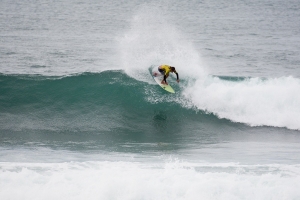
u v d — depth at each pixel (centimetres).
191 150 5047
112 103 6681
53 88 6844
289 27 19450
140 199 3225
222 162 4356
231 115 6556
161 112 6594
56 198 3178
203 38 15225
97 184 3369
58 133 5772
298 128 6369
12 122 6053
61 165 3894
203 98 6706
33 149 4847
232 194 3303
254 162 4381
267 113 6538
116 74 7144
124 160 4384
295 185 3466
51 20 18875
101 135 5800
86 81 7006
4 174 3481
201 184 3378
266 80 6969
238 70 9994
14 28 15688
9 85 6838
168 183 3438
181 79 6981
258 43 14450
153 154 4750
